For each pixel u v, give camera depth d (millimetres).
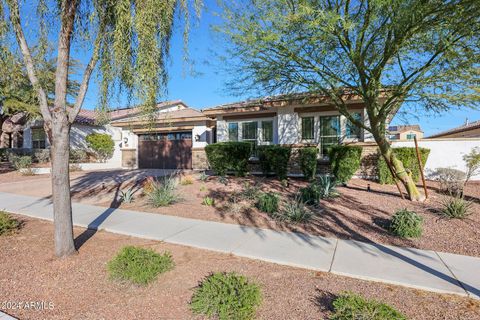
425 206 7246
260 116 14328
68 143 4680
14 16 4258
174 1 4707
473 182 10281
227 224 6395
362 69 6578
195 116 17297
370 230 5762
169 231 5898
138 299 3393
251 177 12648
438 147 11062
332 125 12688
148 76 4266
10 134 24797
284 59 6953
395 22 5434
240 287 3197
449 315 2961
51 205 8688
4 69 4941
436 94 6488
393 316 2637
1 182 13406
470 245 4883
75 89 16641
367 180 11234
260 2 6270
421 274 3855
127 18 4219
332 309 3064
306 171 11359
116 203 8781
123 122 18625
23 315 3113
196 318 2998
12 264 4336
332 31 5875
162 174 15219
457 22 5277
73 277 3938
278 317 2953
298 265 4191
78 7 4750
